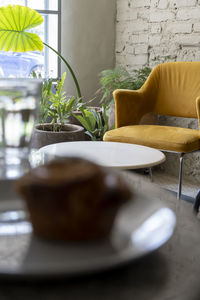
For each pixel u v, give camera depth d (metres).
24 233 0.58
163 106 2.79
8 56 3.64
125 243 0.54
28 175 0.49
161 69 2.80
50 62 3.77
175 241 0.60
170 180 3.01
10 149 0.73
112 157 1.58
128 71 3.76
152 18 3.40
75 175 0.47
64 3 3.66
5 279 0.45
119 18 3.83
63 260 0.49
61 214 0.48
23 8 3.19
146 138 2.30
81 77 3.85
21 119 0.68
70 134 2.79
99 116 3.13
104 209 0.49
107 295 0.45
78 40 3.78
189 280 0.49
